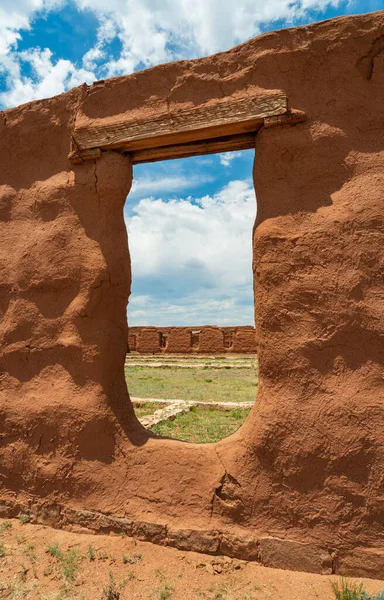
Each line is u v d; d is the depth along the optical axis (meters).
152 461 3.67
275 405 3.31
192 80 3.82
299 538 3.15
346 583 2.75
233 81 3.69
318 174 3.44
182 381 16.97
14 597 2.92
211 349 29.39
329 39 3.46
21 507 3.99
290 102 3.53
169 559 3.29
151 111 3.92
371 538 2.99
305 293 3.32
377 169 3.29
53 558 3.38
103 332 3.97
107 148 4.07
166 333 31.88
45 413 3.99
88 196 4.12
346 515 3.06
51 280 4.14
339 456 3.10
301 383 3.26
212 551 3.31
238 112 3.61
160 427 8.24
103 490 3.73
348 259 3.25
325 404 3.18
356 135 3.38
